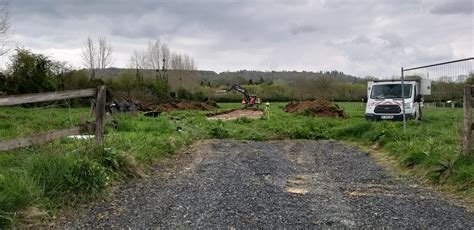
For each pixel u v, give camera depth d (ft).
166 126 49.73
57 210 17.83
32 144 20.70
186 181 24.90
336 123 58.65
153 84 150.71
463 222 17.61
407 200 21.11
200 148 39.96
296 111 96.68
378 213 18.85
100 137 24.45
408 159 29.04
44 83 111.65
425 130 40.81
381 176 26.96
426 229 16.79
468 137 25.29
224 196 21.45
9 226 15.31
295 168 29.76
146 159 28.96
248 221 17.57
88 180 20.13
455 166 24.31
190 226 16.89
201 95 175.42
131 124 48.14
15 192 16.37
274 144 44.34
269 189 23.13
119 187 22.66
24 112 60.90
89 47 165.68
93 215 17.97
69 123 36.01
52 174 19.01
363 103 153.38
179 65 197.67
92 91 23.90
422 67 43.24
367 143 42.50
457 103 60.34
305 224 17.28
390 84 64.08
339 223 17.42
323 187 23.94
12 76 107.34
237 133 51.21
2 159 22.12
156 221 17.43
